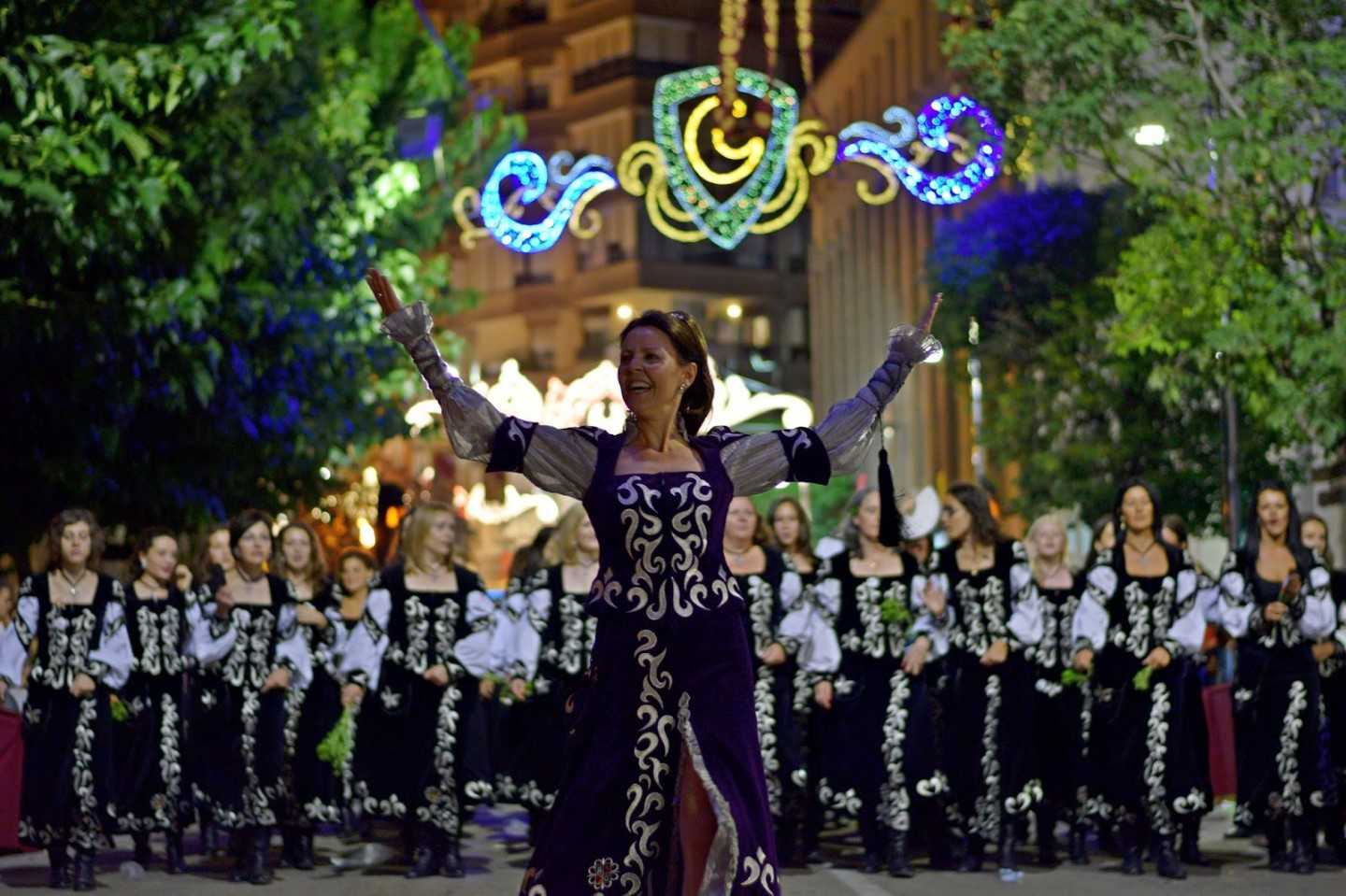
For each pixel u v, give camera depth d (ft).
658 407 18.44
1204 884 36.42
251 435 54.19
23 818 36.94
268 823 38.78
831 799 38.06
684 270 229.45
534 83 239.91
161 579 39.27
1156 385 58.85
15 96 41.24
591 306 234.58
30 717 37.01
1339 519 82.43
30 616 36.91
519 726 42.22
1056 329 96.48
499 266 240.32
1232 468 60.59
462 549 44.50
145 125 47.01
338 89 64.03
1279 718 38.34
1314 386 53.88
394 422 68.23
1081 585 39.34
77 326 46.68
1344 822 39.91
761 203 76.07
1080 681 38.50
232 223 50.72
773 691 39.17
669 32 231.09
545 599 40.57
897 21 173.06
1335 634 38.96
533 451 18.29
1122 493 38.34
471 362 242.37
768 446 18.74
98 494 51.83
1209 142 53.52
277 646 39.55
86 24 45.24
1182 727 37.78
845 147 64.28
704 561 18.13
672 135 75.97
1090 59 53.98
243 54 43.78
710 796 17.31
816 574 38.88
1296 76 53.01
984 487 43.60
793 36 222.89
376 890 36.83
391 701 39.27
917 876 37.76
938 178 43.34
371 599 39.50
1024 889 35.81
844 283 203.82
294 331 56.24
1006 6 57.36
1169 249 55.21
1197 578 38.34
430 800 39.01
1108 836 41.75
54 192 41.81
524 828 49.55
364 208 65.46
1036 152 55.83
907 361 19.34
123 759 38.63
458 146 78.89
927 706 38.17
